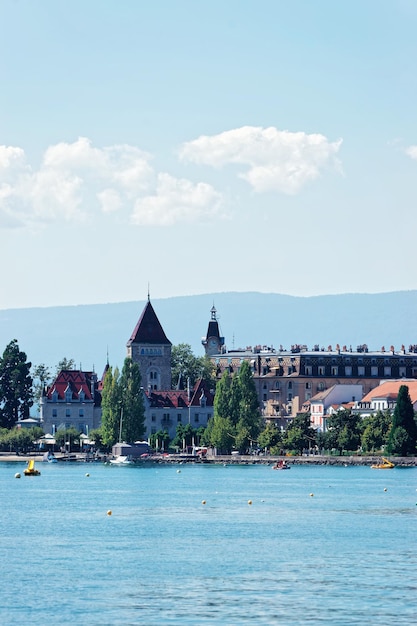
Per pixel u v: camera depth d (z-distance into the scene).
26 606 178.25
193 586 192.12
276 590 188.88
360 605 178.25
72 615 172.88
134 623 168.25
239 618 170.75
